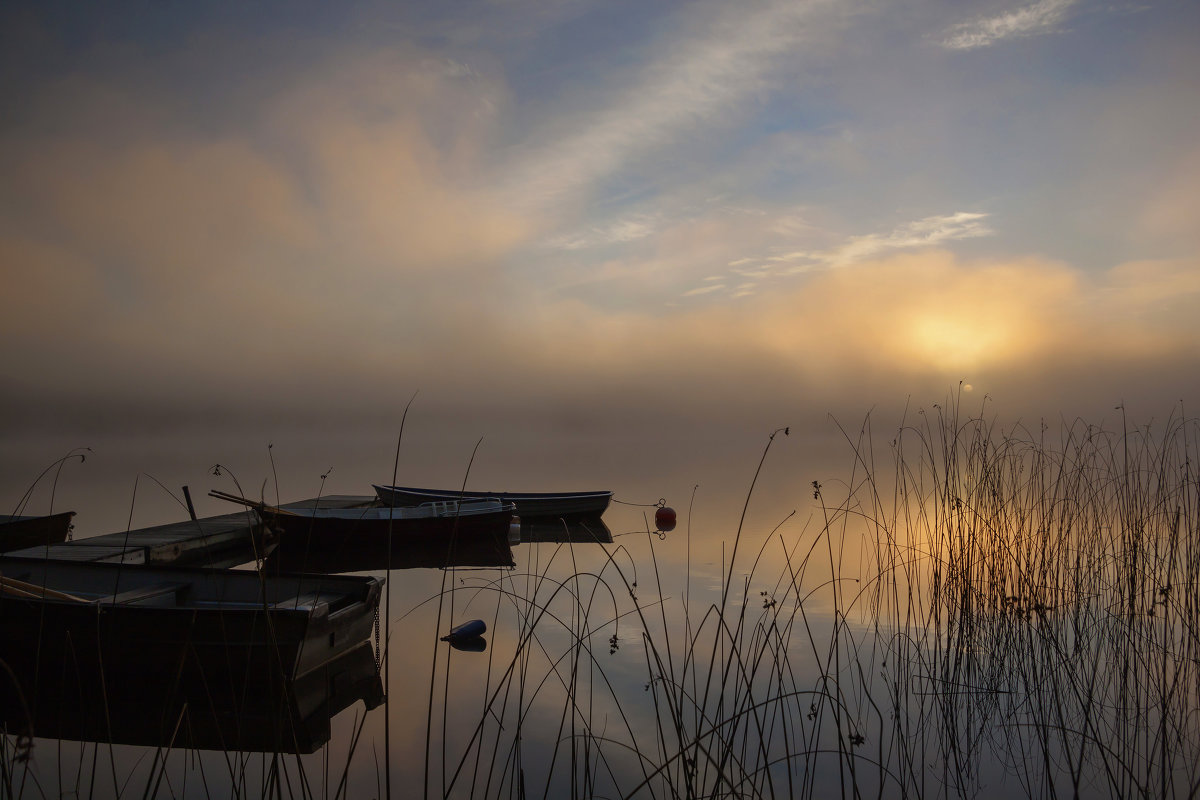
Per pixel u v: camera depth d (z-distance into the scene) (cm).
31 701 599
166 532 1368
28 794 431
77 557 1070
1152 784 438
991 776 455
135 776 468
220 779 467
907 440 6444
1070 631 726
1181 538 908
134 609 621
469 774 471
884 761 473
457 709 587
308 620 610
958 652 641
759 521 1642
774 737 509
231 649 612
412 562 1355
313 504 1914
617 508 2138
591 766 477
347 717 578
